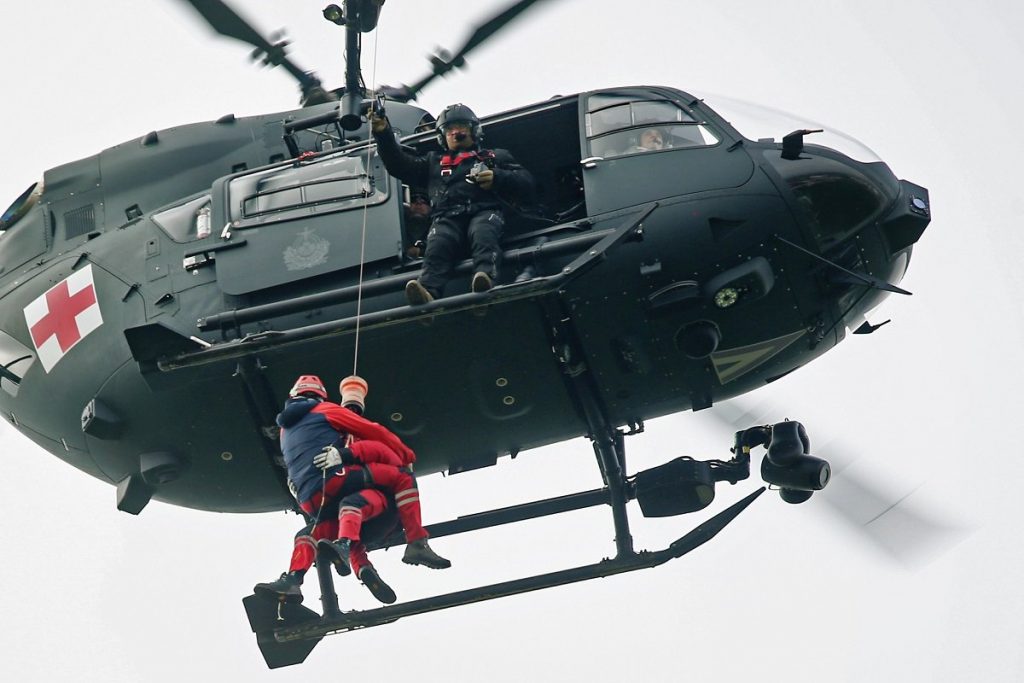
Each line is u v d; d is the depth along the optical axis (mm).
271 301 38719
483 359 38281
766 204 37812
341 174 39906
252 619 40688
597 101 40812
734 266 37469
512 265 37531
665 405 40281
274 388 38938
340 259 38438
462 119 38812
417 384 38781
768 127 39906
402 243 38500
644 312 37562
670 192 38000
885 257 39688
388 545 41250
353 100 37750
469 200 38000
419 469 41812
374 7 35844
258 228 39562
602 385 39156
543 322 37594
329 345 38062
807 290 38219
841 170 38719
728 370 39312
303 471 34469
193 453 40875
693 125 39531
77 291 41812
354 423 34875
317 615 40625
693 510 41562
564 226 37938
